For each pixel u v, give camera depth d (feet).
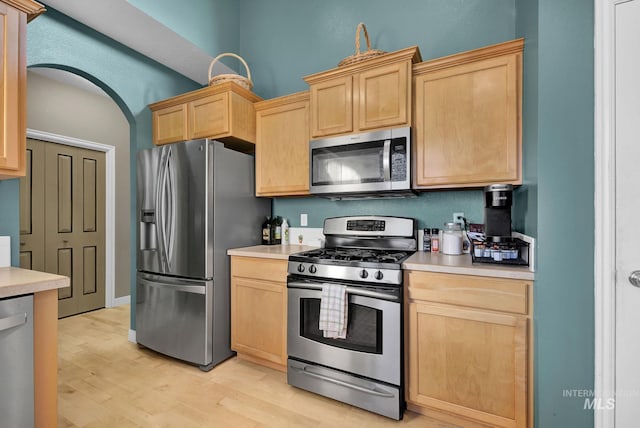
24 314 3.96
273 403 5.75
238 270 7.38
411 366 5.26
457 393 4.91
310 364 6.07
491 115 5.57
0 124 4.46
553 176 4.11
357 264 5.54
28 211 9.78
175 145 7.41
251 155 8.89
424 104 6.15
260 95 9.87
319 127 7.16
